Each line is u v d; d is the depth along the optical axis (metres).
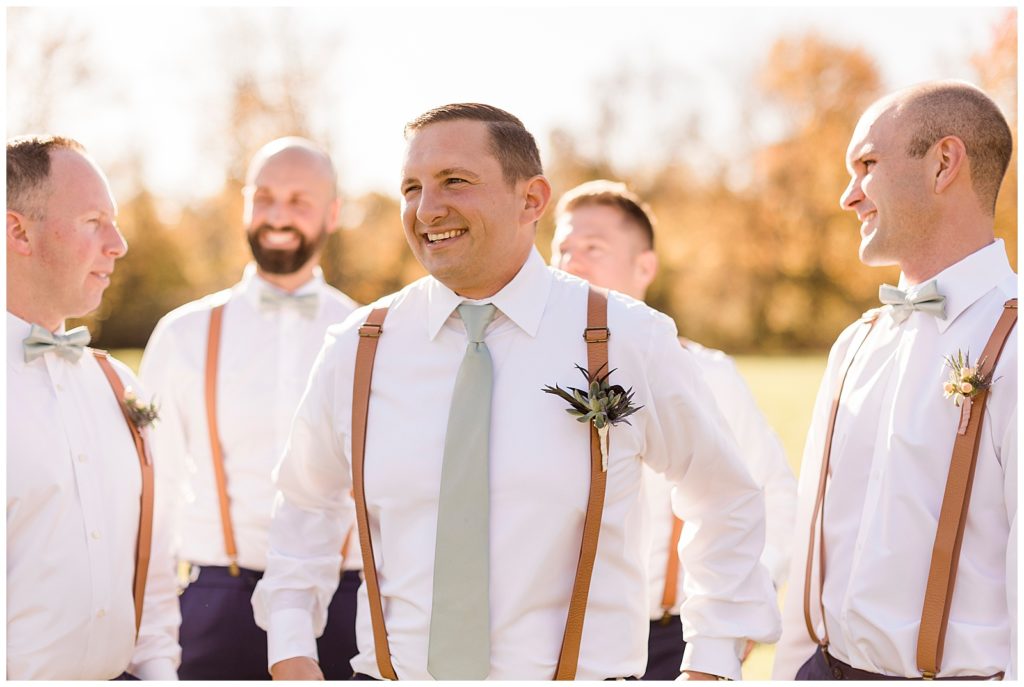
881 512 2.76
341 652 4.05
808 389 20.06
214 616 4.18
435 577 2.51
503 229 2.57
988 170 2.81
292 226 4.40
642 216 3.80
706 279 26.27
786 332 26.14
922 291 2.81
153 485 3.13
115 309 22.34
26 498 2.72
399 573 2.59
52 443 2.79
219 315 4.44
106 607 2.85
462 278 2.58
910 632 2.66
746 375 22.17
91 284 2.95
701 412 2.71
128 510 2.99
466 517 2.52
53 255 2.86
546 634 2.52
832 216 25.56
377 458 2.63
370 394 2.69
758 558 2.77
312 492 2.98
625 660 2.57
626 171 25.97
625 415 2.52
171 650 3.20
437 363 2.65
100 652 2.85
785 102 25.53
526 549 2.52
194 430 4.35
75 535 2.79
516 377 2.61
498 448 2.56
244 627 4.17
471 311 2.65
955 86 2.86
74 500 2.81
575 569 2.55
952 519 2.61
